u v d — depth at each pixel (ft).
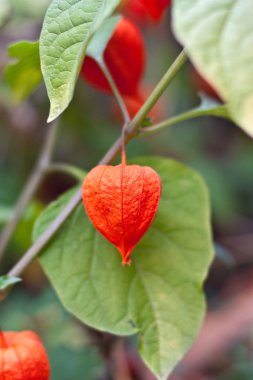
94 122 4.18
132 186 1.77
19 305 3.57
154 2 2.06
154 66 4.15
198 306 2.04
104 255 2.06
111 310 2.02
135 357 3.13
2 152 4.12
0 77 3.44
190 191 2.14
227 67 1.40
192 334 2.02
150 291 2.05
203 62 1.40
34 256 2.05
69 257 2.06
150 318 2.03
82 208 2.09
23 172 4.12
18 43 2.02
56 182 4.18
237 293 4.44
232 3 1.43
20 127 3.93
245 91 1.39
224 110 1.95
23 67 2.25
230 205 4.55
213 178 4.57
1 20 2.57
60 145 4.14
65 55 1.67
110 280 2.05
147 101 1.92
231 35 1.41
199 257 2.08
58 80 1.66
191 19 1.43
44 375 1.94
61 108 1.65
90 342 2.97
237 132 5.28
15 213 2.57
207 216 2.11
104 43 2.09
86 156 4.20
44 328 3.21
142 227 1.78
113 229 1.78
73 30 1.67
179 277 2.06
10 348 1.92
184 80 4.32
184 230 2.10
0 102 3.59
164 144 4.50
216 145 5.25
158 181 1.79
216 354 3.64
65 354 2.96
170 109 4.44
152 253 2.08
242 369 3.28
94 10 1.68
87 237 2.07
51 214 2.13
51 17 1.68
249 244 4.79
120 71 2.17
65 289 2.03
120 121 4.18
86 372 2.93
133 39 2.13
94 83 2.22
